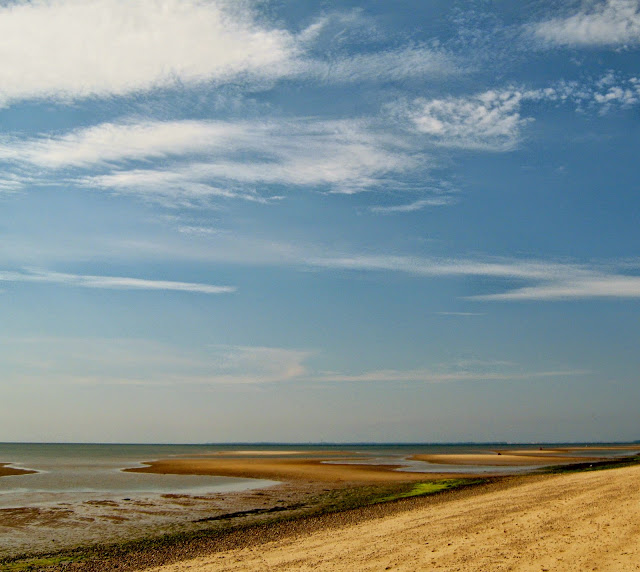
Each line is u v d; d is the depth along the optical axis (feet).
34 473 197.57
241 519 95.50
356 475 186.91
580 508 70.85
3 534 83.76
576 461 280.10
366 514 95.86
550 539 53.01
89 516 99.40
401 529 68.33
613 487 92.32
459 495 119.44
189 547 72.90
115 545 75.72
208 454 434.30
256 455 402.31
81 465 250.78
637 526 55.11
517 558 46.83
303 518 94.94
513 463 264.52
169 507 110.32
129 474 191.62
